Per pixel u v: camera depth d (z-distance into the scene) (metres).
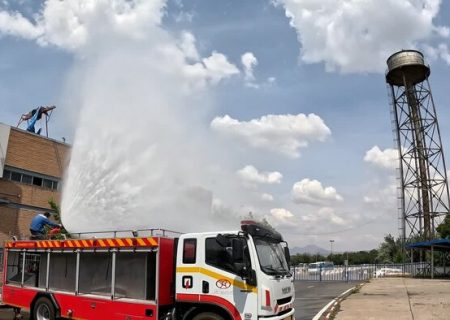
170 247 9.86
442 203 47.28
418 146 48.41
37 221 14.02
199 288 9.21
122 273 10.15
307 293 23.39
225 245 8.97
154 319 9.38
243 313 8.73
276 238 10.14
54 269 11.72
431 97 48.94
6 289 12.91
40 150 31.16
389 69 49.84
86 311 10.65
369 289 23.00
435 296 18.34
